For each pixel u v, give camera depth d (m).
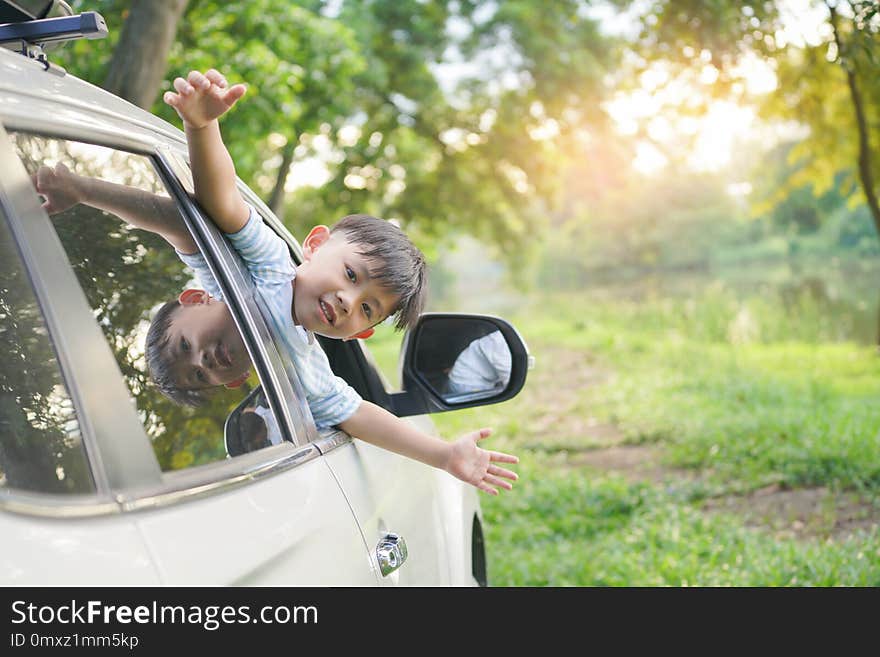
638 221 52.03
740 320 20.66
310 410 1.86
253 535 1.32
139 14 5.86
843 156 16.11
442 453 1.99
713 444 9.12
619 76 24.20
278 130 11.99
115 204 1.50
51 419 1.09
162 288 1.53
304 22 13.41
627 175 27.78
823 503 6.95
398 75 24.33
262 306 1.87
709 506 7.22
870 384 12.04
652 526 6.54
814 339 17.84
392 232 2.08
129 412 1.23
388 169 26.14
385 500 1.97
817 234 41.09
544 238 33.38
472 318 2.59
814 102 14.25
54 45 1.59
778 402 11.10
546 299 45.69
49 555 0.98
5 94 1.28
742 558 5.70
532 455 9.78
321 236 2.10
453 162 27.53
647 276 52.31
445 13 25.12
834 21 9.38
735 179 34.25
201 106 1.69
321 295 1.95
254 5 11.63
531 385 15.94
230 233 1.90
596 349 20.98
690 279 44.06
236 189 1.89
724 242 50.12
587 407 12.74
